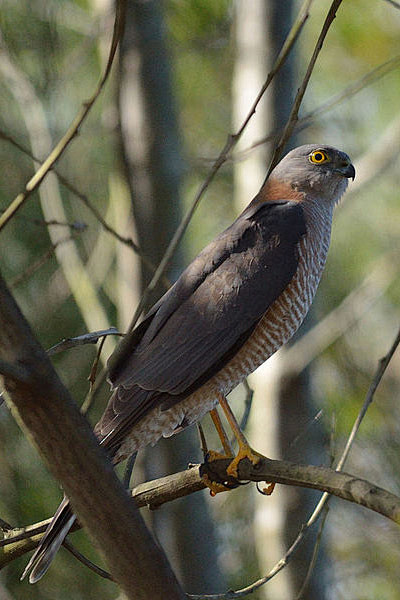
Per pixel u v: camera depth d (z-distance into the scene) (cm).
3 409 1188
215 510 1317
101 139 1284
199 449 1155
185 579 1134
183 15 1290
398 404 1265
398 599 1273
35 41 1180
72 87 1277
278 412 1141
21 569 1180
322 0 1344
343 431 1231
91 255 1261
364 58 1350
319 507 662
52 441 454
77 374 1260
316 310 1215
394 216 1388
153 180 1095
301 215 812
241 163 1166
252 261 775
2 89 1233
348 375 1289
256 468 633
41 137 1069
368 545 1287
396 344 661
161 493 663
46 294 1245
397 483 1223
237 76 1181
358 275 1377
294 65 1156
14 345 434
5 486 1165
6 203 1218
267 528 1148
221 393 749
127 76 1109
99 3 1137
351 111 1407
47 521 639
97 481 462
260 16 1156
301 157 870
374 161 1250
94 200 1301
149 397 726
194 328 755
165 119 1107
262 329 766
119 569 486
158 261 1091
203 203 1395
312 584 1127
